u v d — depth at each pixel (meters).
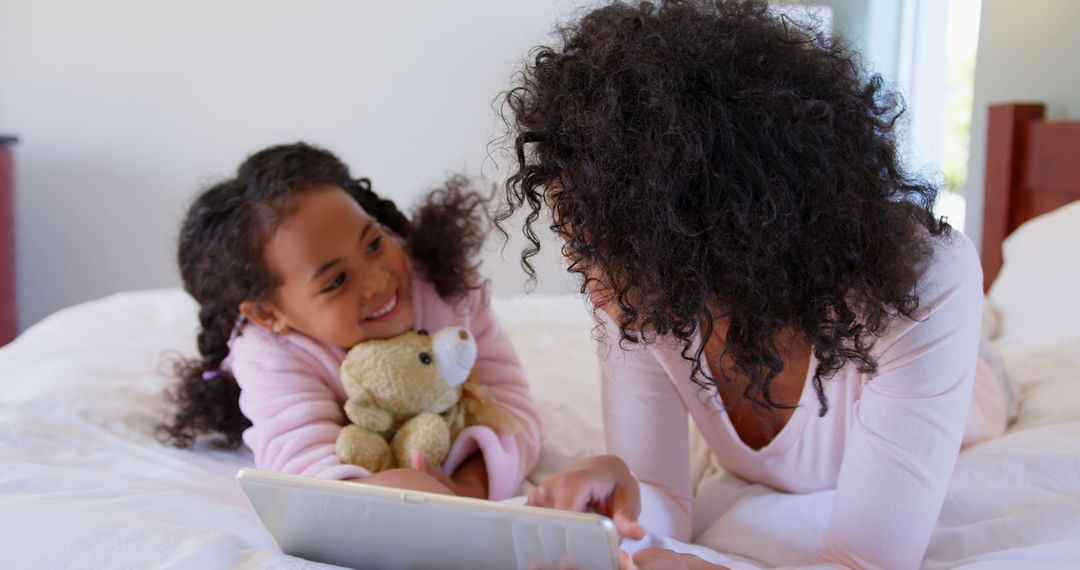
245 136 2.53
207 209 1.12
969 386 0.73
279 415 1.02
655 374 0.92
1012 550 0.76
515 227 0.95
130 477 0.95
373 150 2.53
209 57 2.49
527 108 0.63
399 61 2.49
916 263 0.66
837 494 0.78
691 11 0.62
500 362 1.17
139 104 2.51
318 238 1.03
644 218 0.57
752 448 0.94
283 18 2.47
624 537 0.72
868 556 0.75
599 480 0.78
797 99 0.58
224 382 1.15
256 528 0.81
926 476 0.72
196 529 0.75
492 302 1.77
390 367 0.99
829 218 0.59
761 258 0.57
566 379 1.36
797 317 0.62
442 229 1.18
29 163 2.54
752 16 0.63
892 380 0.72
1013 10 1.89
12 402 1.12
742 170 0.56
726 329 0.66
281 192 1.04
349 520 0.63
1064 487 0.84
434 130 2.52
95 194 2.55
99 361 1.30
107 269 2.59
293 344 1.08
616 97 0.57
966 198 2.06
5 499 0.83
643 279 0.58
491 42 2.47
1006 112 1.83
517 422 1.09
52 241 2.57
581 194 0.58
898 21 1.99
